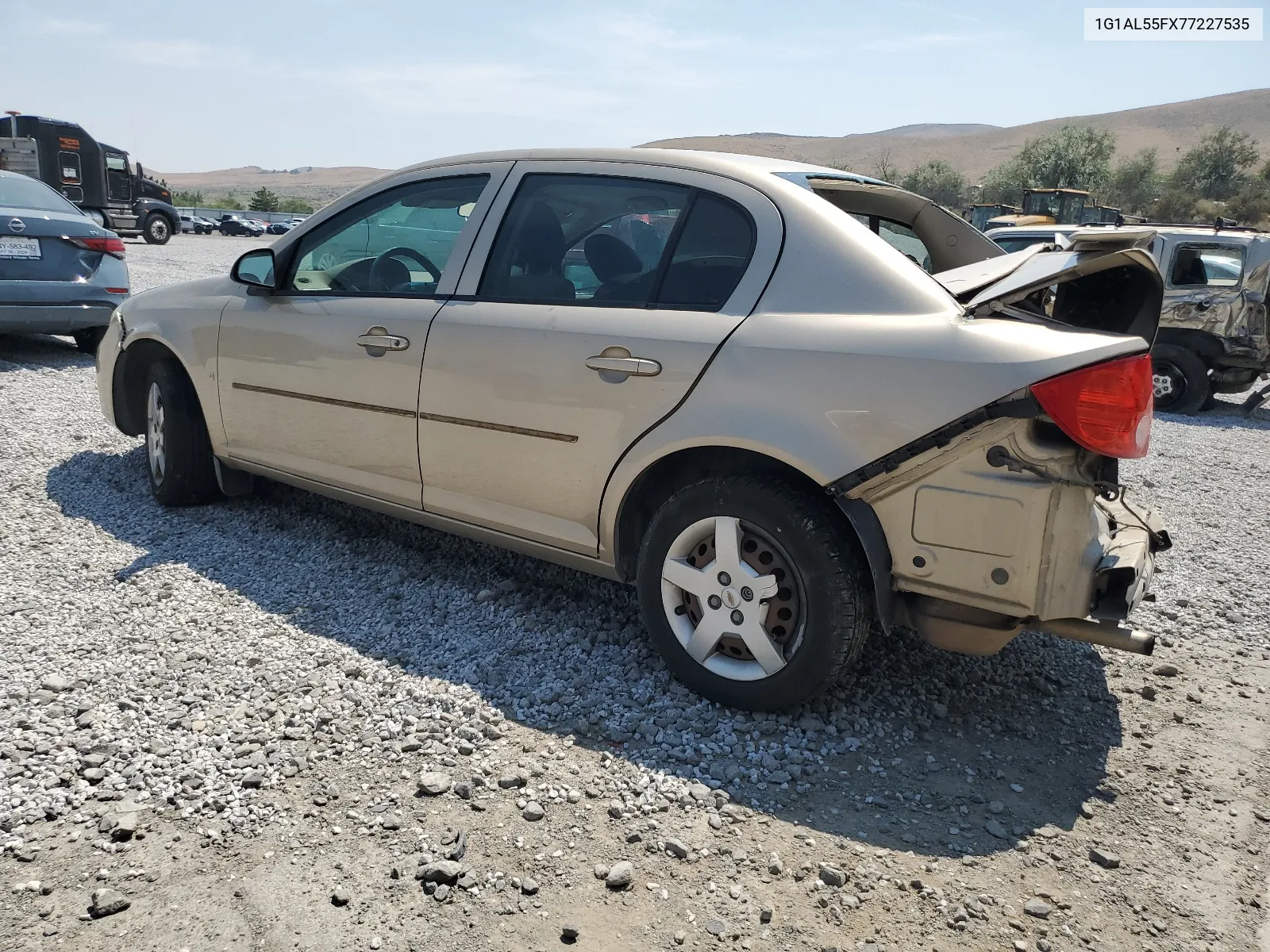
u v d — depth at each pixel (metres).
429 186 4.08
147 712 3.05
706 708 3.26
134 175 27.67
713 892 2.37
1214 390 11.33
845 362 2.89
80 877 2.32
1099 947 2.25
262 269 4.52
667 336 3.21
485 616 3.93
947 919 2.32
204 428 4.96
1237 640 4.16
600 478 3.38
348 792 2.71
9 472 5.50
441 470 3.84
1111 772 3.04
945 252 3.98
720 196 3.35
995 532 2.74
